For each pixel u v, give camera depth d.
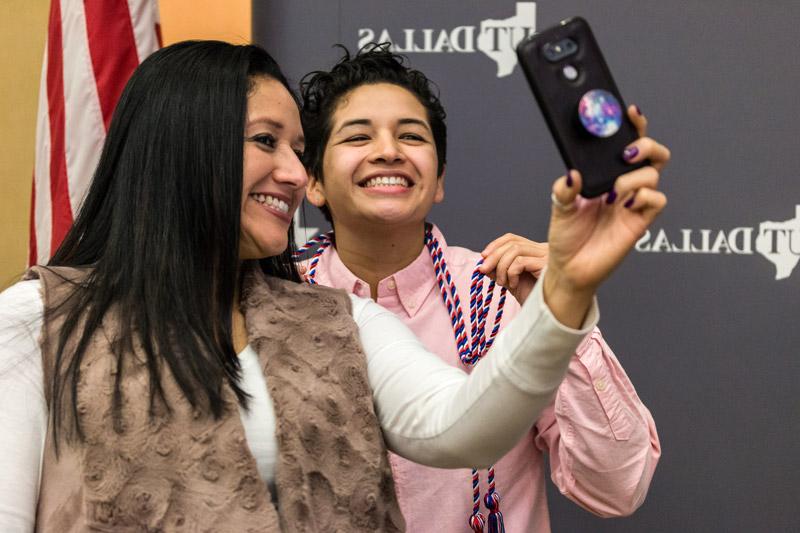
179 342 1.18
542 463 1.78
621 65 2.32
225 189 1.22
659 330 2.32
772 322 2.30
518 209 2.35
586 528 2.34
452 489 1.71
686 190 2.31
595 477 1.65
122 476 1.10
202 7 2.30
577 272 0.98
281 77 1.32
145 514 1.10
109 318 1.19
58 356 1.16
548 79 0.95
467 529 1.71
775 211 2.30
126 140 1.26
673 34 2.31
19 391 1.13
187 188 1.23
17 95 2.58
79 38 2.31
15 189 2.58
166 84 1.25
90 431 1.12
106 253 1.23
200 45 1.28
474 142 2.36
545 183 2.34
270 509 1.13
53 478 1.12
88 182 2.30
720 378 2.31
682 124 2.31
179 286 1.20
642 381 2.33
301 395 1.20
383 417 1.25
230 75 1.25
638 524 2.33
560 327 1.01
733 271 2.31
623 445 1.63
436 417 1.17
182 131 1.23
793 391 2.30
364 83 1.80
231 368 1.20
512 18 2.34
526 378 1.05
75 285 1.22
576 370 1.62
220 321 1.23
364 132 1.75
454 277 1.83
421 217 1.75
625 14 2.32
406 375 1.24
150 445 1.12
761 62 2.30
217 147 1.23
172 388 1.15
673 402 2.32
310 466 1.18
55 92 2.35
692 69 2.31
